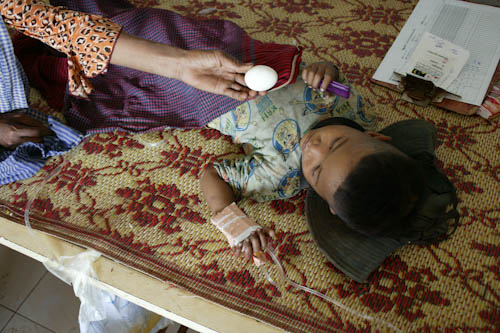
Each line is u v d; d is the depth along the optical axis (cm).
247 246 99
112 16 137
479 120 137
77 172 127
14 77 116
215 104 121
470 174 124
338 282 105
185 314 101
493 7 163
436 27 159
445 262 108
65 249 113
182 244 113
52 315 156
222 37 129
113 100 137
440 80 140
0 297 160
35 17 102
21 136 121
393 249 100
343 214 89
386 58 152
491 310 100
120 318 129
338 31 164
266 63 113
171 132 136
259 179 111
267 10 173
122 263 110
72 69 104
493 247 110
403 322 99
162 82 135
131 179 126
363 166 84
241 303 102
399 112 139
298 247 112
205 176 117
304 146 100
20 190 124
